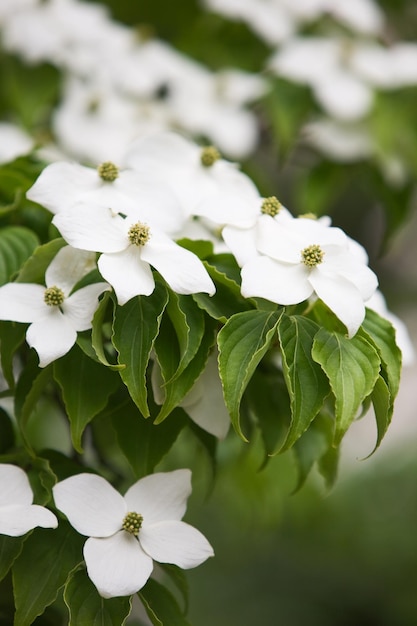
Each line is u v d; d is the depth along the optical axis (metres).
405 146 1.65
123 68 1.68
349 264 1.17
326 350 1.14
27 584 1.14
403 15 2.09
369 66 1.65
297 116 1.64
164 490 1.17
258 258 1.17
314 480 1.90
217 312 1.17
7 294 1.17
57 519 1.17
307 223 1.20
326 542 2.47
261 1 1.76
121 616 1.13
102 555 1.14
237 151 1.67
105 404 1.16
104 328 1.21
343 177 1.70
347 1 1.77
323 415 1.25
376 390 1.16
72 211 1.16
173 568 1.18
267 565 2.54
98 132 1.61
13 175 1.28
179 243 1.20
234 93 1.70
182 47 1.87
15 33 1.63
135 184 1.23
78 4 1.73
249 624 2.45
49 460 1.22
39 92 1.65
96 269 1.19
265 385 1.24
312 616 2.46
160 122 1.66
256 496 1.59
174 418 1.20
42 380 1.18
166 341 1.16
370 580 2.54
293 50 1.66
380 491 2.46
